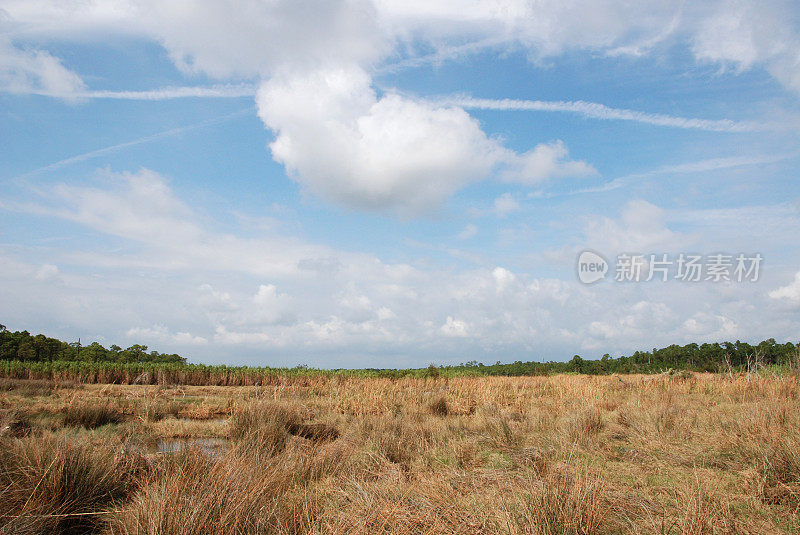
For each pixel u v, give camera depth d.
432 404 15.21
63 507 4.90
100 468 5.71
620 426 9.34
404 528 4.22
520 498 4.77
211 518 4.22
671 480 5.70
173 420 12.37
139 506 4.58
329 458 6.97
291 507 4.76
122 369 29.50
